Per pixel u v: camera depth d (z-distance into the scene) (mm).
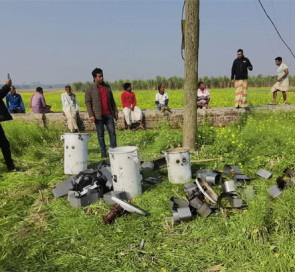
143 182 5855
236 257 3387
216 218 4207
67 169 6531
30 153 8344
